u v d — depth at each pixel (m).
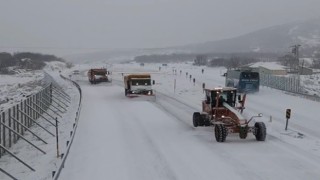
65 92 46.69
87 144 20.27
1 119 20.19
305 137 22.14
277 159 17.33
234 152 18.56
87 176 15.11
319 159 17.36
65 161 17.03
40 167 17.33
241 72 46.78
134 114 30.36
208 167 16.16
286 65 110.56
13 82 83.75
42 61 168.62
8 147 20.91
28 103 26.38
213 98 23.52
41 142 21.97
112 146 19.80
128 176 15.05
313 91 56.28
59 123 27.45
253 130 20.91
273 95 45.38
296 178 14.75
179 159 17.36
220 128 20.55
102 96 44.03
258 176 14.98
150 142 20.69
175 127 24.98
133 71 101.25
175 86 54.56
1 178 16.50
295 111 32.94
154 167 16.17
